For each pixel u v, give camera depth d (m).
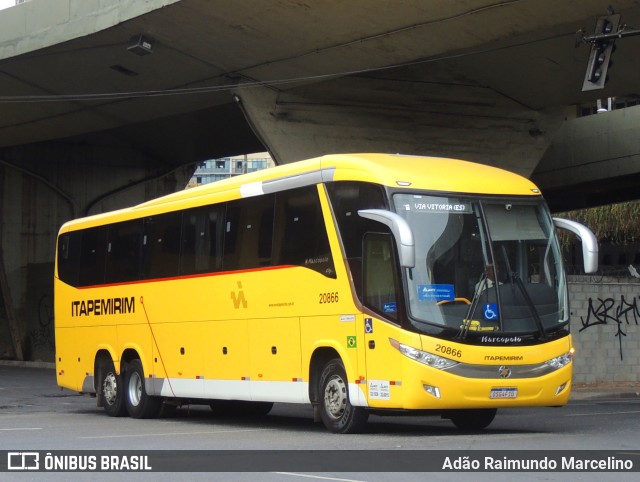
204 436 14.41
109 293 20.38
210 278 17.16
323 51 26.94
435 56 27.59
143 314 19.16
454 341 13.04
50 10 29.28
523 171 33.62
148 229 19.27
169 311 18.33
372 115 31.69
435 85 31.39
